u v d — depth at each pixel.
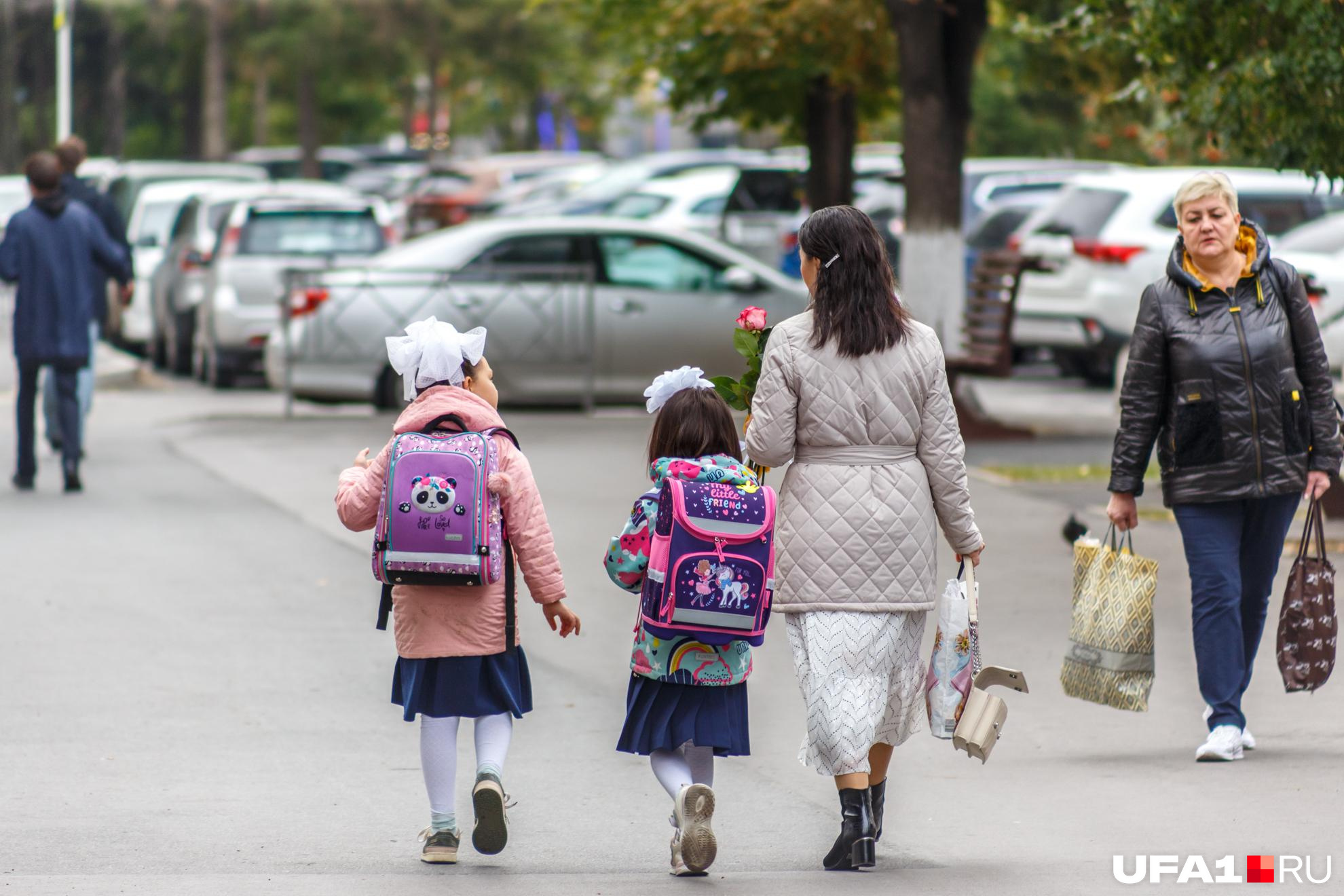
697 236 64.25
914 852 20.28
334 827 21.19
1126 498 24.64
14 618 32.69
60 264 45.88
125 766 23.75
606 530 41.59
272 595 34.97
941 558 38.38
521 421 60.31
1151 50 38.25
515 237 62.81
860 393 19.34
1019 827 21.23
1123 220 65.62
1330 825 21.03
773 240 89.19
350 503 19.84
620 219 64.25
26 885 18.66
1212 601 24.09
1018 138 131.38
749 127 74.19
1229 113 35.94
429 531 19.12
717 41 67.94
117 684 28.19
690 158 110.06
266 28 197.00
